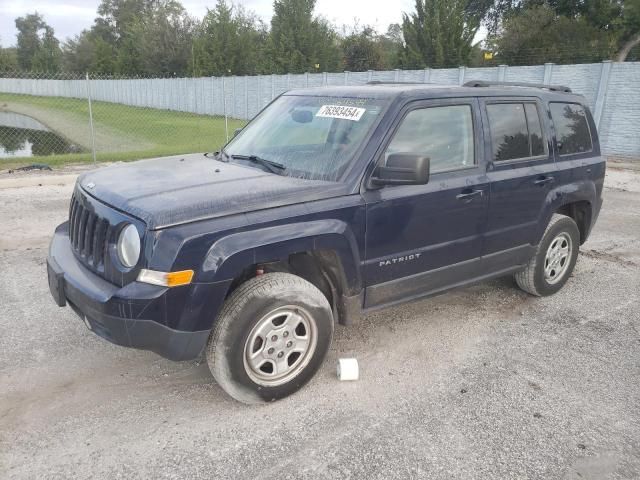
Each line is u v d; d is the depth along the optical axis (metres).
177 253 2.93
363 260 3.64
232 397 3.36
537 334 4.51
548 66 17.06
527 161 4.64
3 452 2.95
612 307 5.10
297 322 3.40
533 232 4.77
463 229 4.16
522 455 3.02
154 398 3.50
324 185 3.50
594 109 16.36
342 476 2.83
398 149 3.78
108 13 86.12
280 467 2.88
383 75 22.42
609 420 3.36
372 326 4.60
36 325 4.45
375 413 3.37
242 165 4.00
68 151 17.98
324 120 4.03
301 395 3.55
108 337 3.13
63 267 3.46
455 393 3.61
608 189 11.52
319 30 43.22
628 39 30.41
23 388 3.56
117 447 3.02
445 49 35.16
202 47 44.91
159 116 31.72
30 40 89.25
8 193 9.69
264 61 43.72
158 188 3.35
